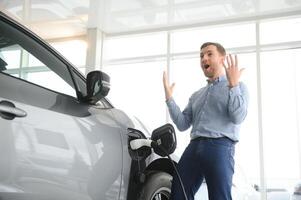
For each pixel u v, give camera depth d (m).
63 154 1.46
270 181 6.43
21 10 6.55
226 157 1.95
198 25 7.18
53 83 1.59
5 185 1.23
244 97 1.94
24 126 1.31
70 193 1.49
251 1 6.18
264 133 6.47
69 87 1.69
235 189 3.12
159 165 2.24
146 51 7.64
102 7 6.45
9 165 1.24
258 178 6.26
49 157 1.39
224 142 1.97
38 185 1.34
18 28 1.55
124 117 2.01
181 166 2.06
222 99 2.01
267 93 6.75
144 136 2.06
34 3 6.24
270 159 6.45
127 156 1.87
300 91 6.77
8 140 1.24
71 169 1.49
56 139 1.43
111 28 7.54
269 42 6.82
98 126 1.71
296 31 6.73
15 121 1.28
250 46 6.91
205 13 6.71
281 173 6.55
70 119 1.55
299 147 6.74
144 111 7.34
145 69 7.65
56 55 1.70
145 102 7.39
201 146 1.98
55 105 1.51
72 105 1.63
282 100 6.76
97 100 1.74
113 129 1.82
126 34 7.68
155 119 7.21
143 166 1.99
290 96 6.79
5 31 1.47
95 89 1.70
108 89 1.71
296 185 5.72
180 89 7.13
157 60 7.59
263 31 6.91
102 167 1.67
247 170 6.30
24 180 1.29
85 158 1.57
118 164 1.79
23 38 1.55
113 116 1.92
